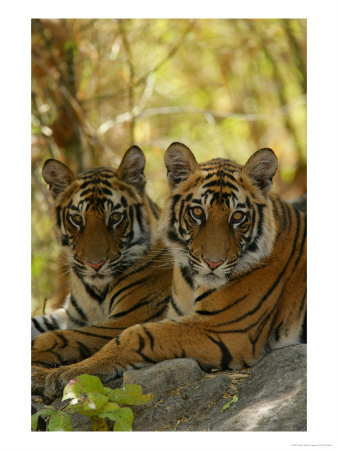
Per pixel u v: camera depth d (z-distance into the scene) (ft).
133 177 26.76
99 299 27.48
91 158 45.11
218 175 22.98
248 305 23.07
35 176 43.52
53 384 21.77
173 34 52.80
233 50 59.52
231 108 64.08
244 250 23.02
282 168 59.36
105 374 21.70
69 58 44.55
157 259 26.81
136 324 23.45
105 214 25.35
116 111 50.21
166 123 58.44
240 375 22.11
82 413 19.56
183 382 21.06
